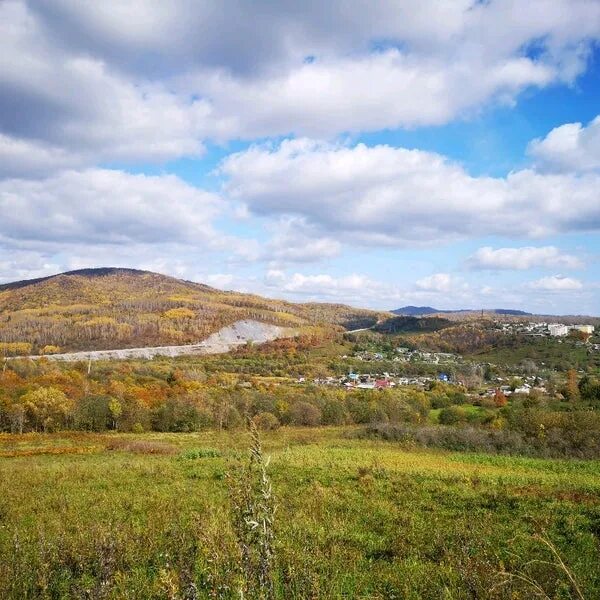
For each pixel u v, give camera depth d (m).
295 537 11.32
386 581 9.31
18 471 25.84
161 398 70.38
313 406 66.75
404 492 18.84
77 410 60.53
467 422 55.78
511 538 12.24
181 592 5.45
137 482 21.69
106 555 8.31
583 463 30.70
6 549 10.65
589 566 10.12
